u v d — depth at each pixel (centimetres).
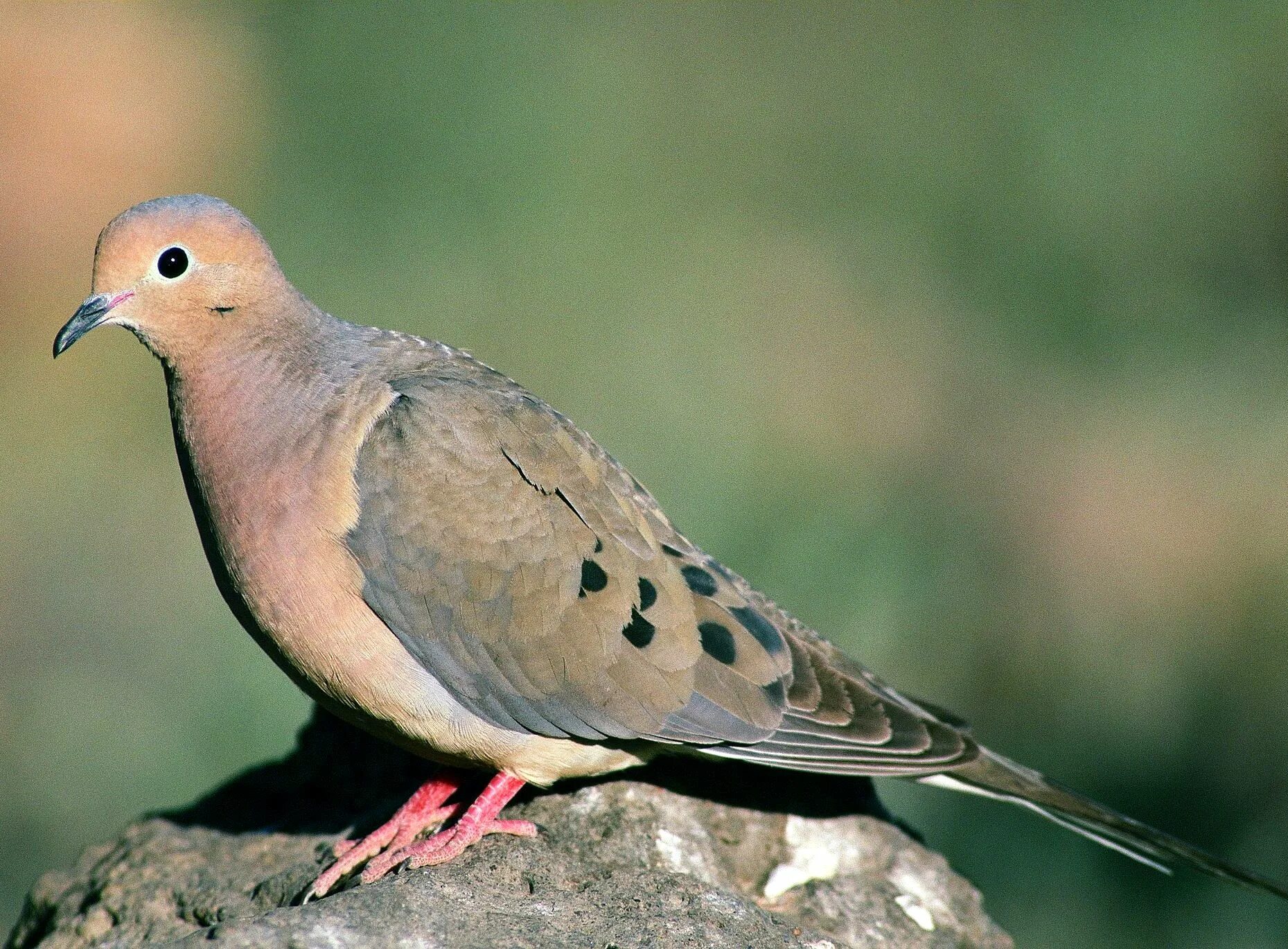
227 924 588
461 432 682
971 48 1641
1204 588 1355
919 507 1405
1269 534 1373
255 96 1602
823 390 1477
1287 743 1225
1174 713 1264
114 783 1181
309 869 704
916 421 1479
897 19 1664
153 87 1585
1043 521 1418
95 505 1444
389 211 1527
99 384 1541
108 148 1573
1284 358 1484
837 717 705
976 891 750
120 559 1399
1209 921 1084
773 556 1316
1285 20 1537
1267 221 1519
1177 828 1207
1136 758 1244
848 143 1650
